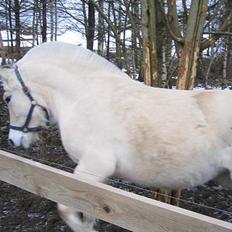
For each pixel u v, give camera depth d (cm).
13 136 334
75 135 301
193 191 496
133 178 305
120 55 677
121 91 297
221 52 1223
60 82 312
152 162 290
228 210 450
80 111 301
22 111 327
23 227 425
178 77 391
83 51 321
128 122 289
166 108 288
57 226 422
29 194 482
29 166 227
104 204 188
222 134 280
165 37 510
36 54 329
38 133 350
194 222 154
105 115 292
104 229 405
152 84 403
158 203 168
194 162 286
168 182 299
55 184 213
